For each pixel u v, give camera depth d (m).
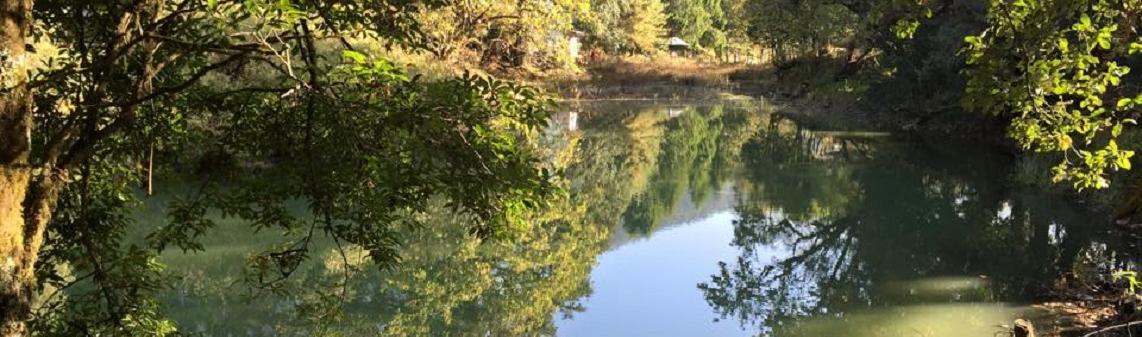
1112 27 4.43
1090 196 13.88
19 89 2.91
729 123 35.84
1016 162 19.12
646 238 14.48
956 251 12.20
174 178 4.54
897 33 5.81
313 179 3.76
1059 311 8.62
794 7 43.06
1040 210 14.25
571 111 42.16
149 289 4.51
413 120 3.15
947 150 23.84
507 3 29.77
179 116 4.28
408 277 10.89
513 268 11.84
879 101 33.81
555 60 43.28
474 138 3.31
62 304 4.57
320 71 3.38
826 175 21.12
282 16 3.09
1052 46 4.62
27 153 2.95
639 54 66.81
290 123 3.88
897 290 10.25
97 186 4.46
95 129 3.50
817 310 9.66
